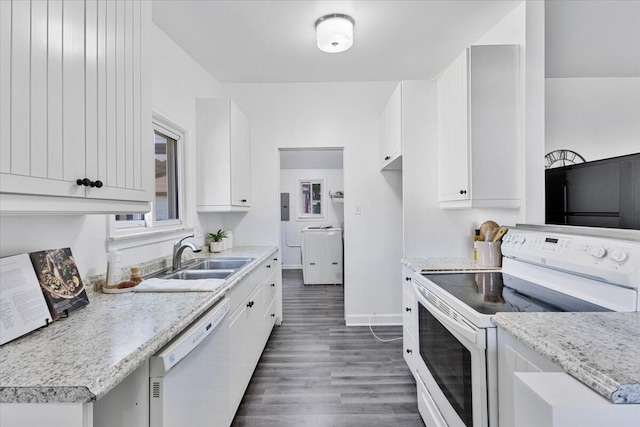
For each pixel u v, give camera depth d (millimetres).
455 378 1298
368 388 2127
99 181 1011
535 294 1367
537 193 1861
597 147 1596
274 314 3125
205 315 1244
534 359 874
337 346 2791
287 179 6648
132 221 1954
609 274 1103
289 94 3299
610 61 1531
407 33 2332
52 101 859
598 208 1409
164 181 2363
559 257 1336
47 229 1239
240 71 2975
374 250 3311
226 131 2678
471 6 1995
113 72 1123
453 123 2117
